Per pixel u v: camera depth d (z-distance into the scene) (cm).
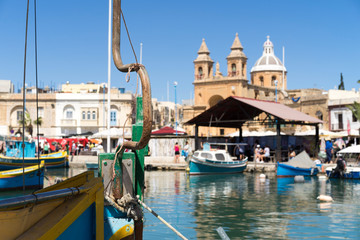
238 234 1419
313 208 1931
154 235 1373
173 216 1722
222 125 4816
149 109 654
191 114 8781
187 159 3806
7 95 7531
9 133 7481
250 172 3991
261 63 9612
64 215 505
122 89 9681
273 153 4616
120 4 791
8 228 423
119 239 764
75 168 4344
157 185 2892
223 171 3788
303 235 1404
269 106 4334
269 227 1527
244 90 8344
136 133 836
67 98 7600
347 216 1730
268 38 9819
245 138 5034
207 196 2339
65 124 7556
